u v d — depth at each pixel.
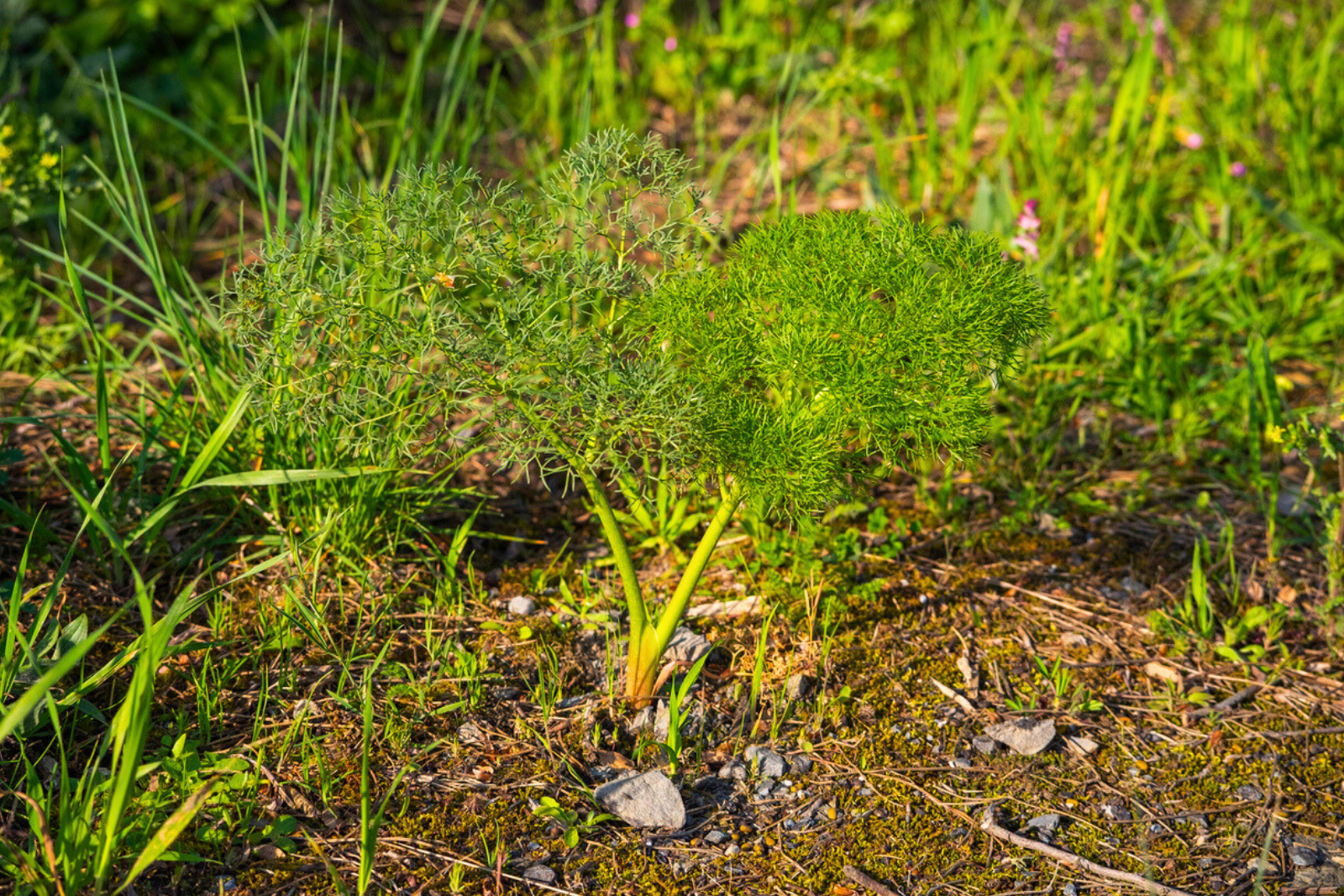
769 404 1.12
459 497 1.29
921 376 1.08
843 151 1.50
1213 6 2.34
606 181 1.09
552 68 1.81
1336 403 1.35
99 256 1.50
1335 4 2.03
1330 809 1.12
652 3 2.07
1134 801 1.12
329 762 1.12
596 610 1.22
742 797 1.12
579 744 1.14
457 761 1.12
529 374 1.08
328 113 1.74
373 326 1.09
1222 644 1.21
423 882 1.07
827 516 1.26
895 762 1.14
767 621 1.15
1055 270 1.48
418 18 2.01
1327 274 1.53
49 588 1.18
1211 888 1.08
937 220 1.58
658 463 1.30
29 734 1.10
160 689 1.15
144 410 1.27
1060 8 2.41
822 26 2.05
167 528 1.23
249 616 1.19
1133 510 1.31
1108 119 1.93
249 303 1.08
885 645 1.20
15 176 1.35
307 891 1.06
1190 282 1.50
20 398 1.29
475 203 1.09
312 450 1.23
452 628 1.20
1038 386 1.34
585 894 1.07
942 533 1.29
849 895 1.08
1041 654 1.20
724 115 1.98
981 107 1.89
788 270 1.09
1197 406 1.38
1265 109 1.80
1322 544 1.27
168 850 1.07
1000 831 1.10
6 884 1.05
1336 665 1.20
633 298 1.11
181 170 1.65
